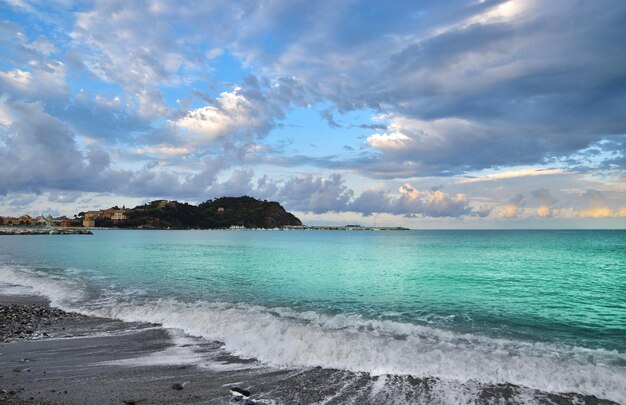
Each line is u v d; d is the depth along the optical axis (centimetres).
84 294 2347
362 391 950
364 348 1211
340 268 4081
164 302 2053
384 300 2222
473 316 1827
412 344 1281
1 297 2292
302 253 6631
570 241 11106
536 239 12669
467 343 1338
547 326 1652
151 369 1091
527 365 1094
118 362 1147
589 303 2180
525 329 1595
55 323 1616
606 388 961
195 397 903
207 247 8619
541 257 5584
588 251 6869
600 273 3653
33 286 2711
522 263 4644
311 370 1084
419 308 2003
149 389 948
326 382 1004
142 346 1298
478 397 920
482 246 8725
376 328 1519
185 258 5419
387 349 1208
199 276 3316
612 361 1164
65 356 1197
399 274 3516
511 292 2539
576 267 4216
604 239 12369
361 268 4075
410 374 1049
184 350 1257
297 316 1733
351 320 1650
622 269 4003
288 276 3353
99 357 1188
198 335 1420
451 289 2655
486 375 1039
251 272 3662
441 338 1394
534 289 2672
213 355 1209
